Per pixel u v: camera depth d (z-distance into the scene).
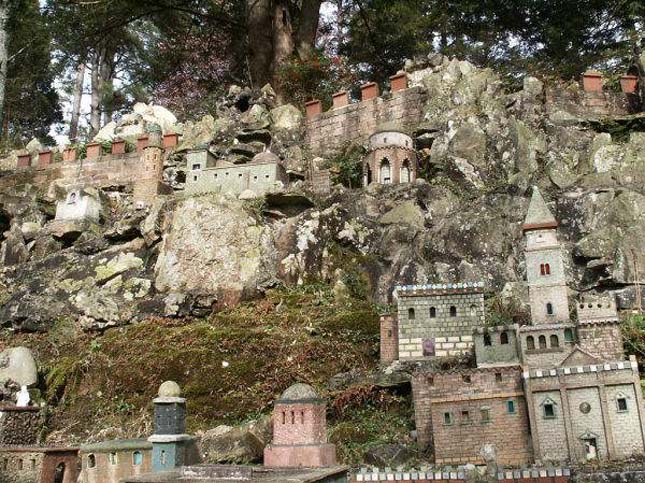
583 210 25.36
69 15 40.72
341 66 43.16
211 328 23.41
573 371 15.91
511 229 25.77
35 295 28.47
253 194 29.92
